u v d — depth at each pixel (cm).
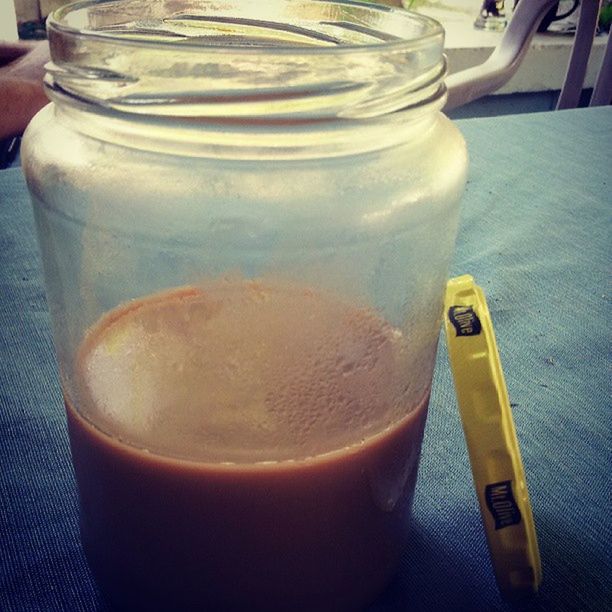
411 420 36
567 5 188
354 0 41
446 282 38
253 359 35
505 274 70
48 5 141
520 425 52
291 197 33
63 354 38
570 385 56
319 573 35
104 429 34
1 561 41
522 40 124
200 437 32
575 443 50
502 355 59
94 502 36
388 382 36
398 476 36
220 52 27
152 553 34
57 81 31
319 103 27
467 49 168
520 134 104
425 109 30
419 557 42
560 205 84
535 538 39
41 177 34
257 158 29
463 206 83
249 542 33
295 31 40
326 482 33
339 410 34
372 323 38
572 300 67
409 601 39
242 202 33
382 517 36
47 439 49
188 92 27
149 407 33
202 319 37
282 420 33
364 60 29
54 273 36
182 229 34
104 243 35
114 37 30
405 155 33
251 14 41
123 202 33
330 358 36
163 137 28
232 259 38
